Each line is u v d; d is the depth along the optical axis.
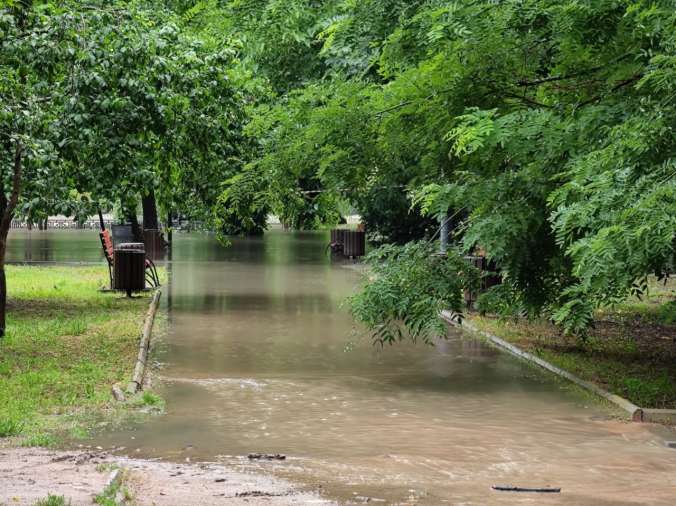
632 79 11.97
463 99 13.02
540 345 16.47
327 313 20.92
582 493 8.06
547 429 10.52
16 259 37.56
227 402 11.74
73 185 19.41
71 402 11.48
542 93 13.14
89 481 7.86
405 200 33.56
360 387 12.82
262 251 44.09
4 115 14.16
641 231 8.94
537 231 13.52
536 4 11.96
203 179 18.50
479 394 12.42
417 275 13.66
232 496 7.77
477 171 13.19
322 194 16.02
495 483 8.38
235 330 18.23
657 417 11.06
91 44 15.25
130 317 19.70
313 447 9.60
